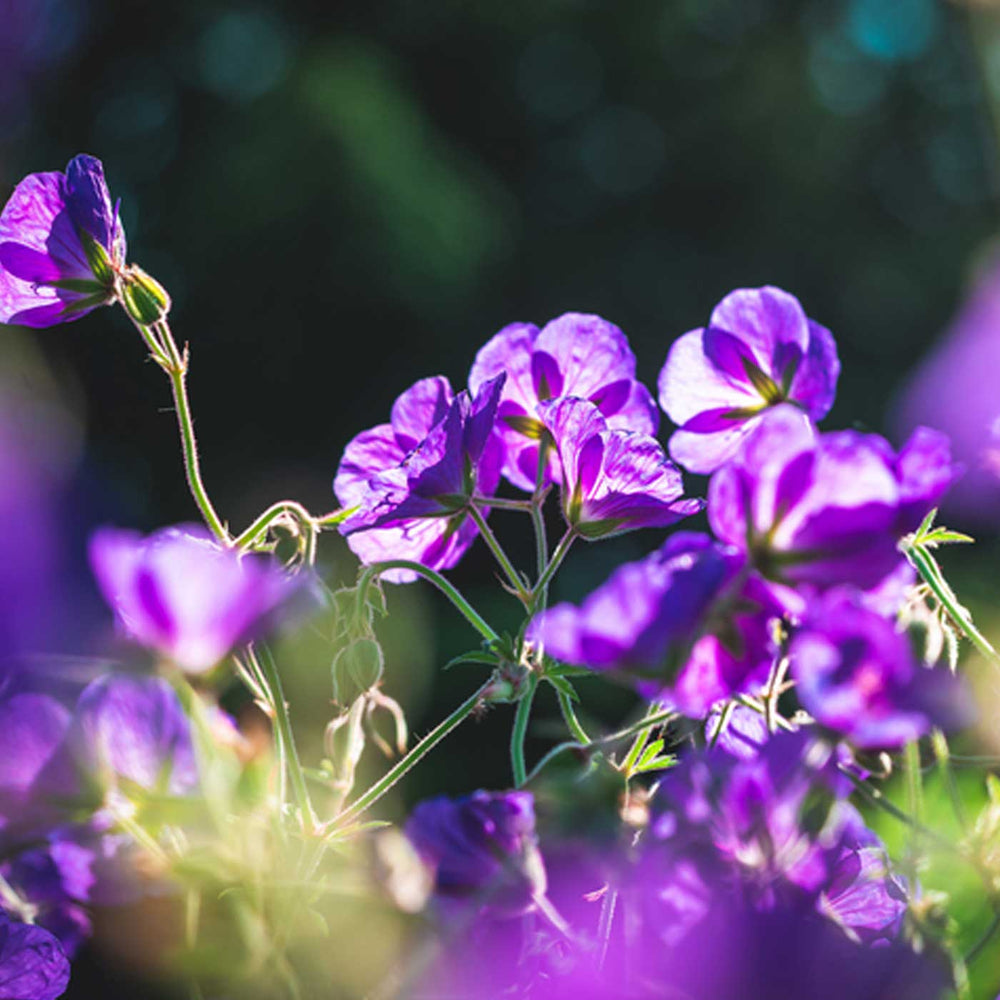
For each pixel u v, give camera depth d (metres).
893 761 0.88
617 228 7.98
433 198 6.17
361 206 5.98
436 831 0.84
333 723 0.92
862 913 0.86
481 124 8.08
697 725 0.88
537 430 0.96
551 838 0.84
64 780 0.84
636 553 3.64
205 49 7.18
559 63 8.12
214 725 0.84
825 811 0.84
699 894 0.83
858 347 7.74
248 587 0.84
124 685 0.84
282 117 6.05
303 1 7.41
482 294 7.00
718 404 0.97
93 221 0.96
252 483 6.69
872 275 7.80
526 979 0.85
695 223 8.02
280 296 6.36
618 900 0.87
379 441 0.97
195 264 6.29
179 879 0.84
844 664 0.83
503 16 7.61
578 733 0.90
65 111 6.88
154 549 0.84
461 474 0.93
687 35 8.09
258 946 0.83
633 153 8.11
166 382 5.79
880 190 8.08
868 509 0.84
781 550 0.84
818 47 8.23
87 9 6.84
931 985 0.84
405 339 6.80
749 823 0.84
